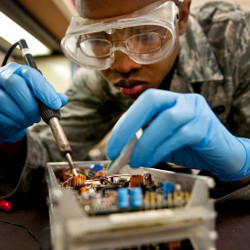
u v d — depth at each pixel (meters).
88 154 1.48
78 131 1.30
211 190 0.77
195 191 0.37
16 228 0.57
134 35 0.74
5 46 1.42
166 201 0.40
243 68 1.00
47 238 0.51
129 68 0.79
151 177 0.61
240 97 0.99
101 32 0.76
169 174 0.51
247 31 1.03
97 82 1.26
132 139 0.53
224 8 1.13
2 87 0.74
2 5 1.10
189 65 1.05
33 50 1.71
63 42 0.78
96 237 0.31
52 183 0.48
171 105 0.56
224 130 0.63
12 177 0.84
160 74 0.86
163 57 0.76
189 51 1.07
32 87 0.69
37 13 1.27
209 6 1.19
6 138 0.81
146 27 0.73
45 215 0.66
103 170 0.78
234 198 0.68
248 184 0.69
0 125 0.74
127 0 0.67
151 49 0.77
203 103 0.60
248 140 0.76
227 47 1.04
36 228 0.56
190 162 0.69
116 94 1.24
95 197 0.43
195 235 0.35
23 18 1.25
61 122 1.26
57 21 1.36
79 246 0.31
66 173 0.74
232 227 0.55
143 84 0.86
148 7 0.69
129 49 0.76
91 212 0.36
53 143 1.13
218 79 1.03
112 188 0.55
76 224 0.31
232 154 0.62
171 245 0.40
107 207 0.38
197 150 0.60
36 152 0.82
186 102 0.57
